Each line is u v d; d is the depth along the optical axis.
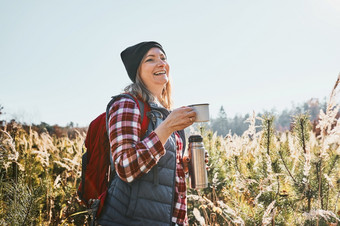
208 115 1.58
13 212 2.56
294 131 2.82
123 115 1.58
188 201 4.04
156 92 1.99
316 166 2.63
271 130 3.03
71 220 3.26
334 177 2.70
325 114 2.34
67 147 5.52
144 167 1.45
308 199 2.63
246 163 3.17
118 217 1.52
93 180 1.76
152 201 1.54
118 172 1.50
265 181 2.55
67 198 3.38
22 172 3.60
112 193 1.58
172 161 1.65
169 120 1.51
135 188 1.54
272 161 2.88
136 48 1.92
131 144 1.51
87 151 1.82
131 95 1.71
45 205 3.19
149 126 1.64
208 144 4.42
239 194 2.98
